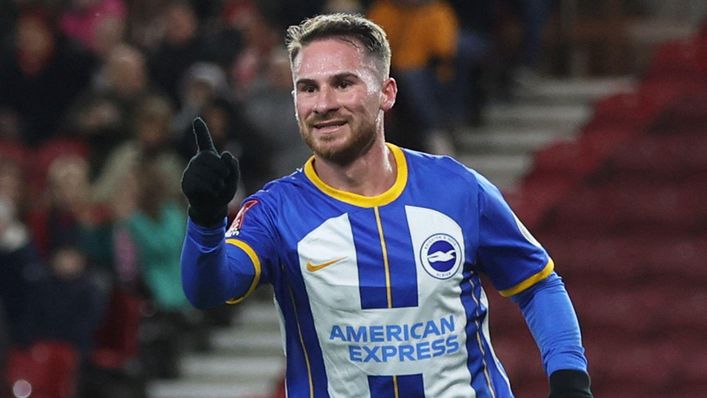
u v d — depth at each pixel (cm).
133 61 4016
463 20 4472
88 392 3506
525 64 4759
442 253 1572
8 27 4534
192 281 1520
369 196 1586
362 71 1563
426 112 3906
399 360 1557
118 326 3622
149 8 4712
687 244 3991
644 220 4075
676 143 4247
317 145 1569
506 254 1612
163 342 3753
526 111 4638
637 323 3803
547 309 1616
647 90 4456
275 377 3766
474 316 1588
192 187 1481
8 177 3841
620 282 3938
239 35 4356
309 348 1581
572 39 4984
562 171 4231
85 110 4144
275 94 3922
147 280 3750
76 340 3522
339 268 1560
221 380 3778
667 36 4997
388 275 1559
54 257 3625
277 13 4444
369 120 1569
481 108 4584
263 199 1596
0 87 4444
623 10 5053
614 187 4166
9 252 3562
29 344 3522
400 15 4097
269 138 3900
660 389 3669
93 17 4612
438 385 1564
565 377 1574
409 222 1576
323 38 1566
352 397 1567
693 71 4509
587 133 4356
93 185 3794
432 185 1599
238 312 3969
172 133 3916
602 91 4706
